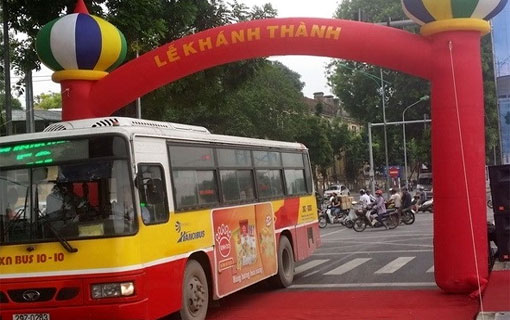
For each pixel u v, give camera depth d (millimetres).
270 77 47250
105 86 11805
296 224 13633
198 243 9164
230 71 18656
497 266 11977
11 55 16234
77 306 7391
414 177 80250
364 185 92375
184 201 8961
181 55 11555
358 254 17875
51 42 11641
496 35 13297
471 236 10258
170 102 19359
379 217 26516
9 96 15195
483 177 10461
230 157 10867
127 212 7535
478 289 9922
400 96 49469
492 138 46031
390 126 52250
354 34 10789
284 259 12758
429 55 10586
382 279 12930
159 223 8117
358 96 52656
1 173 7922
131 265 7418
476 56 10492
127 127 7848
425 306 9695
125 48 12422
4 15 14766
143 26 14609
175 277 8383
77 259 7441
